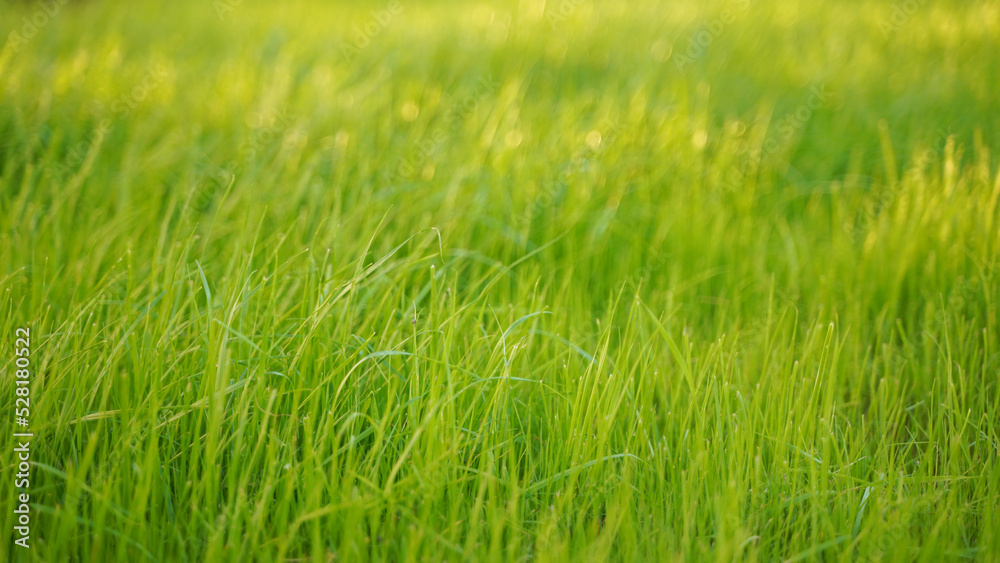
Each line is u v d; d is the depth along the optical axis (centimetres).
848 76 528
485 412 196
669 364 254
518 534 176
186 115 431
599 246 325
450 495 178
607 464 195
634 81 509
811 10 743
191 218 322
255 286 237
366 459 184
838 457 199
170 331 208
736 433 200
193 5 791
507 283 295
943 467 202
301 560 169
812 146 443
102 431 195
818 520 191
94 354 209
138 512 169
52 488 181
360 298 263
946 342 241
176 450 199
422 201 338
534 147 392
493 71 539
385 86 487
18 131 378
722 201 369
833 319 264
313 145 400
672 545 173
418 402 198
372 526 172
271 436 179
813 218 362
